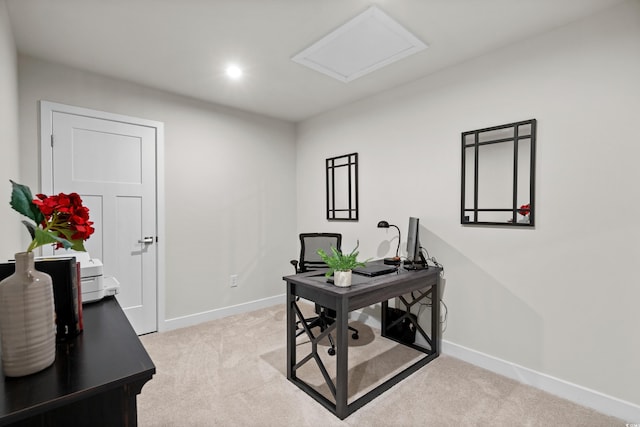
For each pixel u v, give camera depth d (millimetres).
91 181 2605
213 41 2129
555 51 1977
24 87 2299
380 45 2164
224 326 3123
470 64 2381
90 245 2617
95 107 2607
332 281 2035
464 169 2410
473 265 2385
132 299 2832
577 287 1906
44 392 757
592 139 1844
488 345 2309
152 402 1877
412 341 2689
